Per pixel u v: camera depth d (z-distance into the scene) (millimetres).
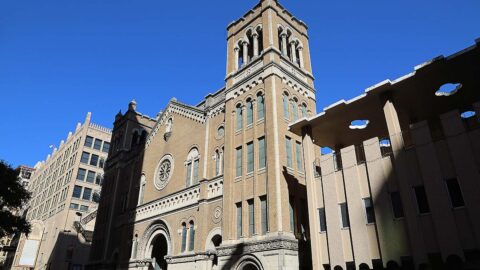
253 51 30750
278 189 22734
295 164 25234
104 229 41719
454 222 14742
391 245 16312
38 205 87500
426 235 15453
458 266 15320
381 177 17688
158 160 37531
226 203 25844
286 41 31766
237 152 27547
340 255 18281
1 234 38188
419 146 16719
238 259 23125
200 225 27594
